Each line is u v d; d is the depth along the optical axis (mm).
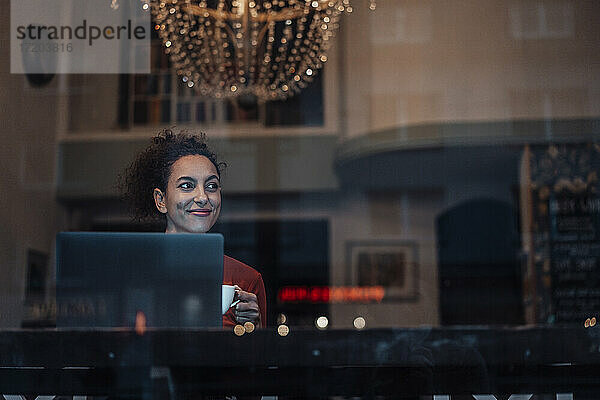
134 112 5539
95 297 1235
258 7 5191
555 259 5301
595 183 5449
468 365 1133
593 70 5656
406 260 5691
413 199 5805
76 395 1180
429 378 1193
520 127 5621
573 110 5621
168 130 1923
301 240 5789
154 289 1248
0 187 4941
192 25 5203
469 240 5633
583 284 5195
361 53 5801
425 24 5805
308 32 5594
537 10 5738
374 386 1204
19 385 1178
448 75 5746
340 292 5676
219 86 5562
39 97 5227
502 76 5711
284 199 5820
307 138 5844
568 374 1188
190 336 1098
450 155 5691
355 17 5805
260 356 1093
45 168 5316
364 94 5801
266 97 5742
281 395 1202
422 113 5707
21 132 5098
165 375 1180
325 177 5844
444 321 5484
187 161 1870
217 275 1266
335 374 1210
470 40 5758
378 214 5805
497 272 5484
